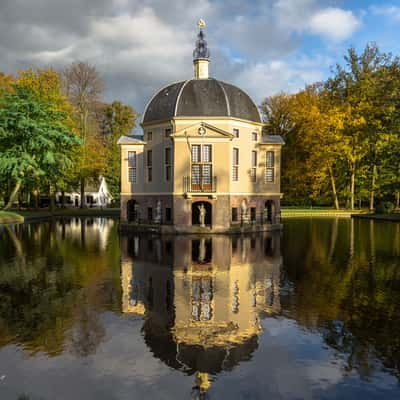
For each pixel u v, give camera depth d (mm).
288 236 30312
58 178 49562
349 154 53719
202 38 38156
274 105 65562
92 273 16281
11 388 7125
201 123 32469
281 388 7078
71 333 9625
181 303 12031
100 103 61188
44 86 50312
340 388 7094
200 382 7273
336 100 57156
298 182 59125
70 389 7078
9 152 38906
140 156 37094
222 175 32719
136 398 6777
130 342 9062
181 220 32844
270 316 10812
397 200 60938
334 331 9703
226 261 19141
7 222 40344
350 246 24469
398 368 7832
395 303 12039
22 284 14422
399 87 46875
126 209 37125
